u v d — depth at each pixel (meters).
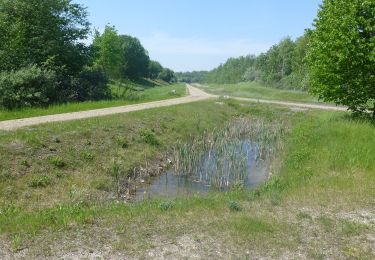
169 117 26.72
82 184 14.10
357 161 14.93
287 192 12.02
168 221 9.30
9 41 32.09
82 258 7.49
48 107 27.36
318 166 14.99
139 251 7.83
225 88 86.06
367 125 20.67
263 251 8.03
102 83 39.44
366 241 8.62
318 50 22.62
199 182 15.98
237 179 15.66
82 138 17.67
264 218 9.67
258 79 97.25
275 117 34.50
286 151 19.06
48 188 13.25
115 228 8.83
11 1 34.41
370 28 20.11
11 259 7.33
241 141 23.77
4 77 27.19
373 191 11.77
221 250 8.01
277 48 87.31
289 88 71.81
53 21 36.28
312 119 30.09
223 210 10.17
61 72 35.19
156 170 17.48
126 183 15.26
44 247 7.82
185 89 73.94
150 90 75.44
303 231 9.00
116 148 18.16
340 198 11.19
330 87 22.62
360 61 20.47
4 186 12.55
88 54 39.69
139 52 119.94
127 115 24.19
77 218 9.20
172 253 7.80
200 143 21.89
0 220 9.18
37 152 14.95
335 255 7.98
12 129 17.00
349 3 20.94
